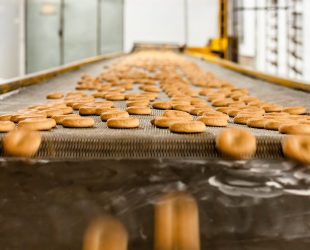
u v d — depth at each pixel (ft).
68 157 3.18
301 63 17.07
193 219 2.84
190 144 3.29
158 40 30.22
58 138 3.29
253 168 3.06
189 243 2.79
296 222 2.86
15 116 3.80
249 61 22.75
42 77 7.82
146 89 6.19
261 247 2.79
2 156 3.17
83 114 4.18
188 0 29.53
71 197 2.90
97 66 12.17
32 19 23.91
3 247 2.77
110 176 2.98
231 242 2.80
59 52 24.50
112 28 25.26
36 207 2.87
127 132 3.49
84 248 2.77
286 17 17.72
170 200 2.89
